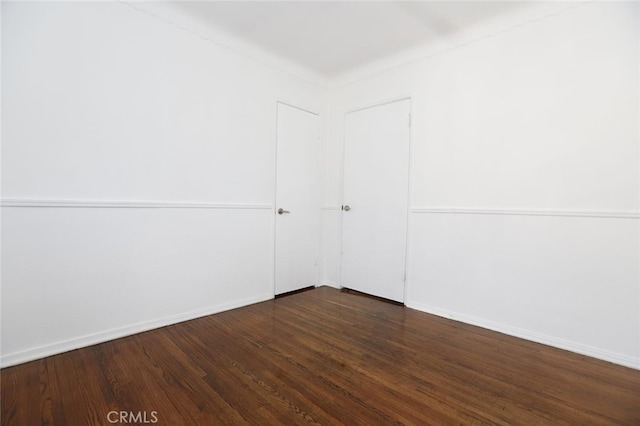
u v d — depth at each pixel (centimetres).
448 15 244
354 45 292
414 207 297
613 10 199
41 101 188
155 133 235
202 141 262
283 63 323
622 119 196
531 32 230
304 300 318
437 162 281
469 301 260
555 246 219
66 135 197
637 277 191
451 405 150
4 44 177
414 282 297
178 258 250
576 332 210
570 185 214
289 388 161
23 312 185
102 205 211
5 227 179
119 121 218
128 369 177
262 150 309
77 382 164
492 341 224
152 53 232
